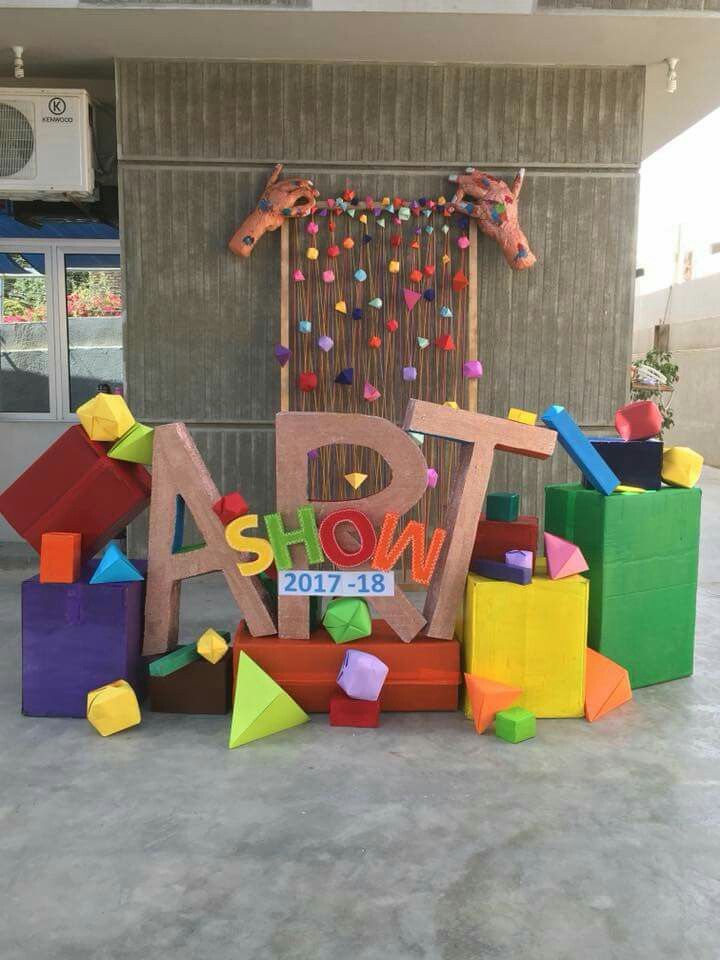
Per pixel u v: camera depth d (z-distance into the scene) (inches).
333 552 108.7
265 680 106.1
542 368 178.2
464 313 173.8
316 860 77.2
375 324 173.3
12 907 70.1
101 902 70.9
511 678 109.7
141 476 119.9
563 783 92.6
